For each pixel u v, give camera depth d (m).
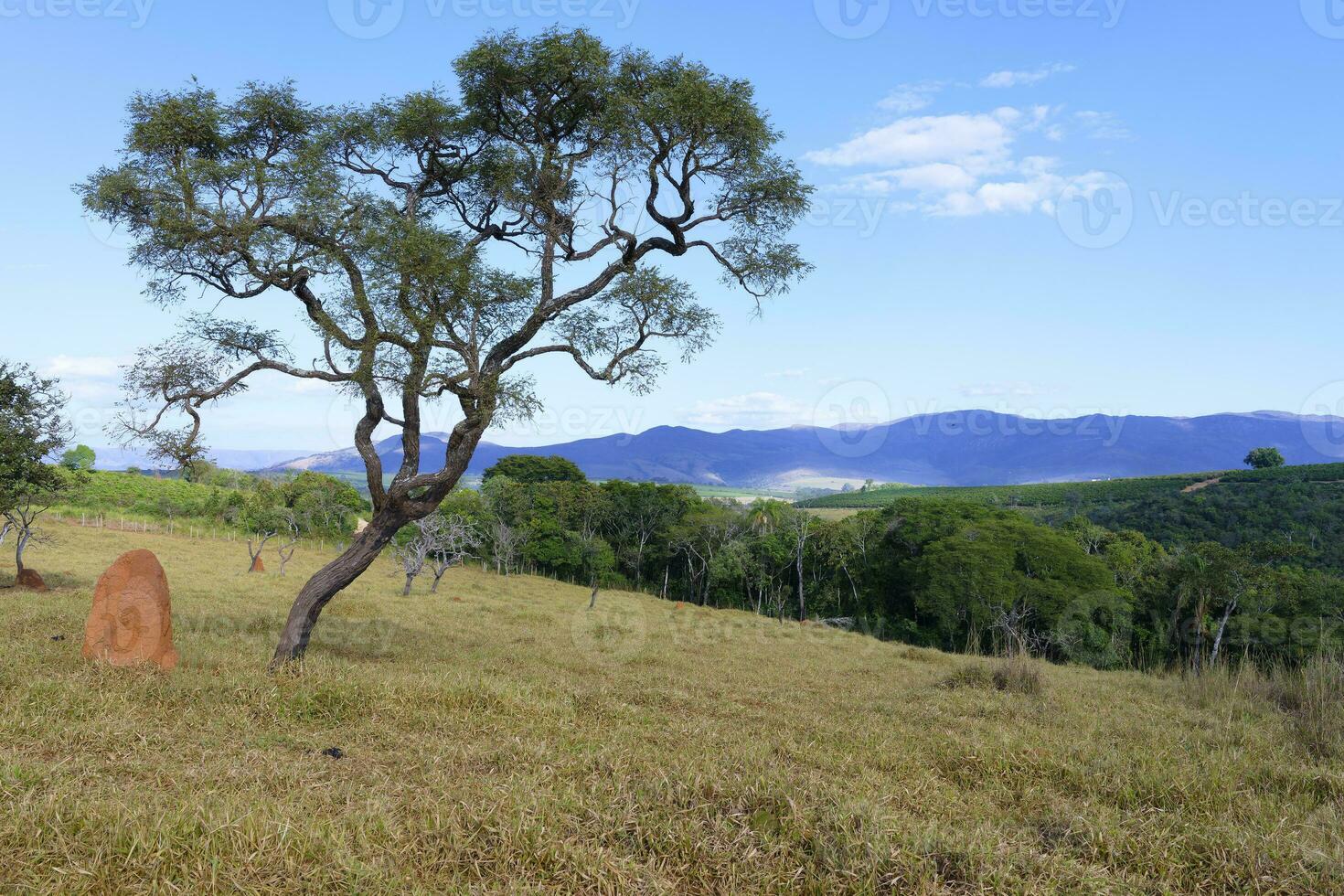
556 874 4.51
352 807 5.33
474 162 14.38
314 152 12.61
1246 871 4.98
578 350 13.52
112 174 11.99
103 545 39.84
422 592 36.19
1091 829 5.65
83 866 4.01
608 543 71.75
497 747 7.43
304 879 4.15
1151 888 4.88
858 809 5.48
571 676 13.72
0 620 13.32
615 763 6.75
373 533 12.32
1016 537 49.34
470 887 4.29
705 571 69.69
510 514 65.62
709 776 6.25
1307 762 8.38
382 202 13.42
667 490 74.81
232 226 11.98
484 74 13.08
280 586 29.25
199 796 5.09
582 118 13.76
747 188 13.70
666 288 13.10
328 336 12.07
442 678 10.59
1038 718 10.88
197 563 37.25
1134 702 13.06
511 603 36.28
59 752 6.18
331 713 8.41
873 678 16.86
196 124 12.59
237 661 10.99
